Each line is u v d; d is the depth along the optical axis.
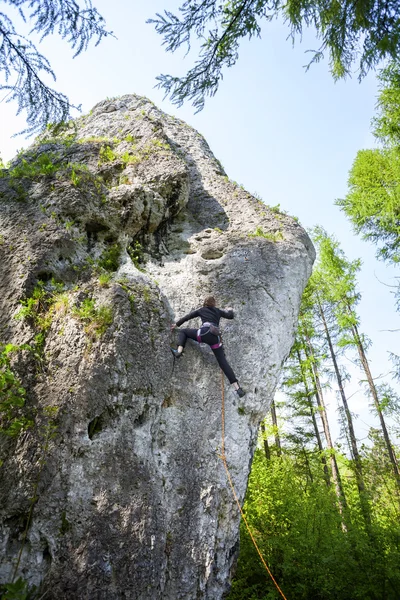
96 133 9.52
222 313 6.28
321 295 17.69
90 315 5.48
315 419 17.09
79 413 4.87
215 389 6.09
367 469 14.55
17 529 4.40
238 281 7.11
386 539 7.91
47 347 5.29
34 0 3.83
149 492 4.91
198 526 5.17
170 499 5.18
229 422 5.95
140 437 5.23
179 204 7.95
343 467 15.78
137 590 4.34
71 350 5.24
